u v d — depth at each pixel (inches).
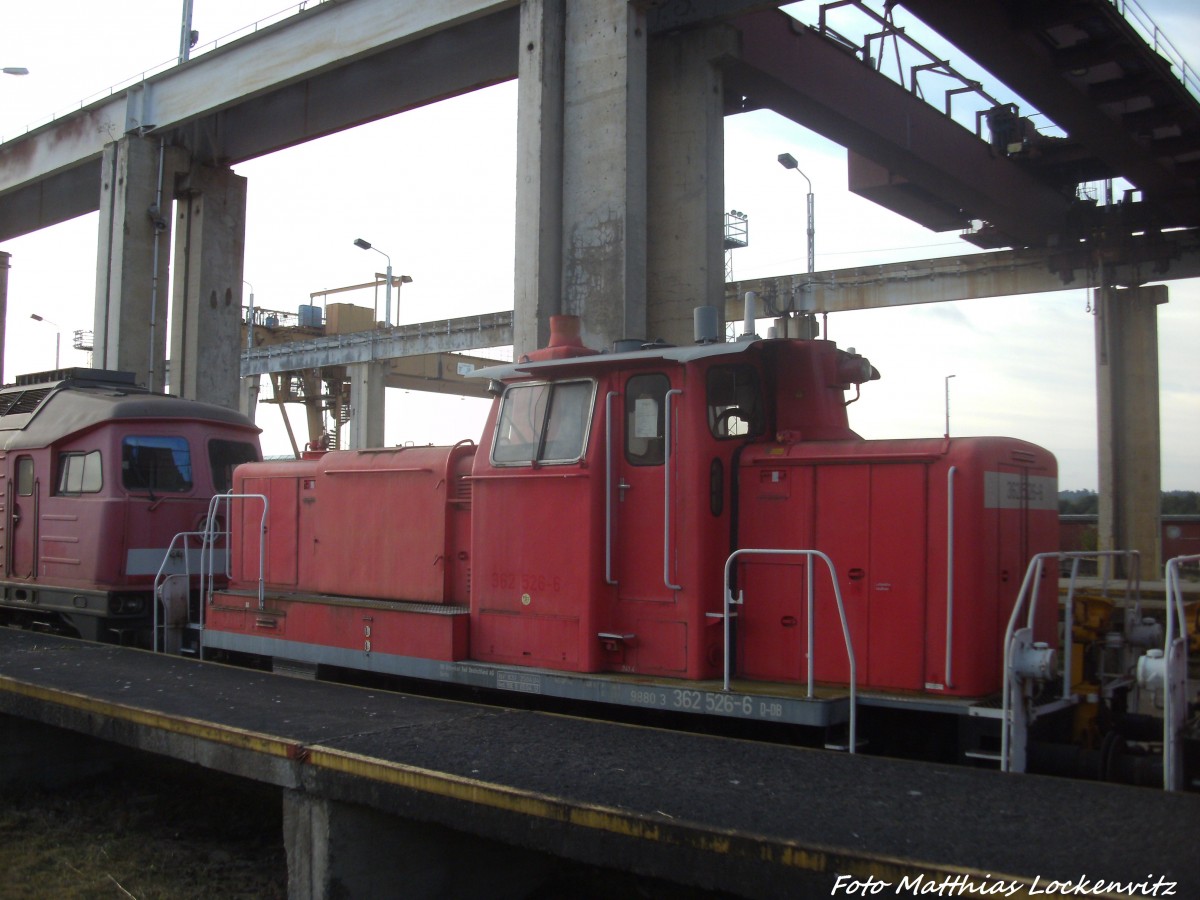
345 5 644.1
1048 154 929.5
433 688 283.3
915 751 214.5
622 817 149.9
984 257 1080.8
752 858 138.0
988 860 127.8
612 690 228.2
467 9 575.8
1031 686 195.6
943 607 211.3
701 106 562.6
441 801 170.4
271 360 1502.2
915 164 794.2
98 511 427.5
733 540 236.7
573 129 518.6
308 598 311.9
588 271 506.6
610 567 239.1
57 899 204.7
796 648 227.8
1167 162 874.1
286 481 349.4
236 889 210.5
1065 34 686.5
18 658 313.0
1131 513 1010.7
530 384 259.8
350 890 183.9
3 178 909.8
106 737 239.3
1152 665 176.7
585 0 519.5
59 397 473.7
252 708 232.2
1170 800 154.5
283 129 768.3
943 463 213.5
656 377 238.2
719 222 568.4
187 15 761.0
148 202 776.9
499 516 260.4
